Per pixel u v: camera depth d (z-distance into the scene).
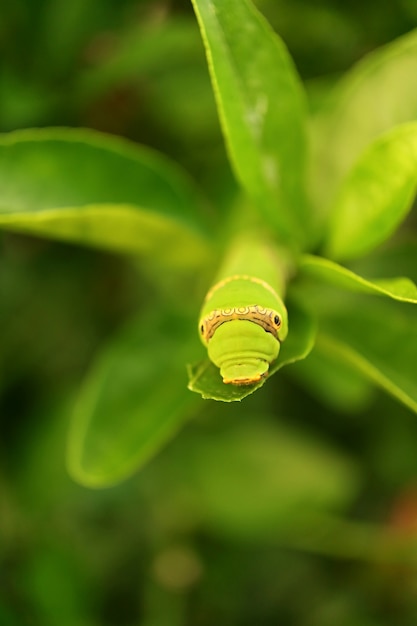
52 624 0.24
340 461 0.25
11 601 0.24
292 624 0.25
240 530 0.25
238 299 0.18
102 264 0.25
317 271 0.20
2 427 0.25
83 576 0.24
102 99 0.24
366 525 0.26
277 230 0.21
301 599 0.25
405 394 0.20
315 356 0.23
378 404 0.25
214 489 0.25
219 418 0.25
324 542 0.25
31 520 0.25
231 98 0.20
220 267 0.21
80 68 0.24
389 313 0.21
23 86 0.24
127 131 0.25
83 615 0.24
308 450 0.25
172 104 0.24
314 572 0.26
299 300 0.20
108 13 0.24
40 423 0.25
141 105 0.24
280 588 0.26
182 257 0.21
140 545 0.25
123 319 0.25
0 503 0.25
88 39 0.24
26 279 0.24
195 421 0.25
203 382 0.18
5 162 0.21
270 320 0.18
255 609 0.25
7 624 0.23
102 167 0.21
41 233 0.21
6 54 0.24
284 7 0.23
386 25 0.23
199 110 0.24
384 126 0.21
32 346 0.25
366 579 0.25
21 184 0.21
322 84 0.23
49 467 0.25
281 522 0.25
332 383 0.24
